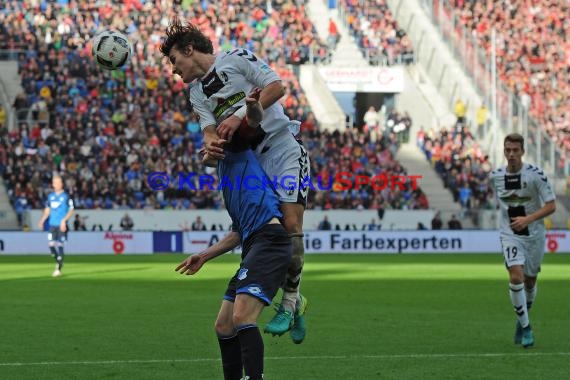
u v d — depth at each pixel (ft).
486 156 178.60
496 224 164.96
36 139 171.63
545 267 115.55
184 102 184.34
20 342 44.98
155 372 36.40
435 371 36.78
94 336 47.19
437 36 201.46
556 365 38.27
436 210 166.30
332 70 196.95
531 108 197.26
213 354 41.06
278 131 33.42
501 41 209.05
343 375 35.91
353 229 165.89
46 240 153.89
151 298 69.82
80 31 192.44
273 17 206.28
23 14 194.08
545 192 46.26
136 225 161.58
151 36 193.88
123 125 177.99
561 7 217.15
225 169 27.89
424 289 79.20
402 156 184.03
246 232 27.25
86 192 164.14
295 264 32.50
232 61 30.14
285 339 46.03
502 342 45.19
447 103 195.93
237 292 26.30
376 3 212.84
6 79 184.44
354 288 79.92
